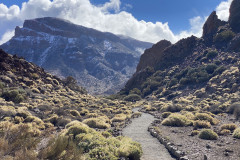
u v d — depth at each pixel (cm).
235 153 1024
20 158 566
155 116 2953
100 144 945
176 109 3547
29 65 5778
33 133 1056
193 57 8138
